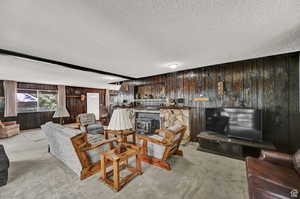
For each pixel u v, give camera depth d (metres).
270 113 2.76
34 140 4.02
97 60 2.86
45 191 1.73
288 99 2.61
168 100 4.15
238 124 2.79
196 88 3.72
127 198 1.61
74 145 1.90
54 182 1.91
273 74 2.72
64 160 2.44
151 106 4.79
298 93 2.52
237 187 1.80
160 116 4.19
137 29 1.63
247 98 3.00
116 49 2.26
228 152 2.78
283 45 2.15
